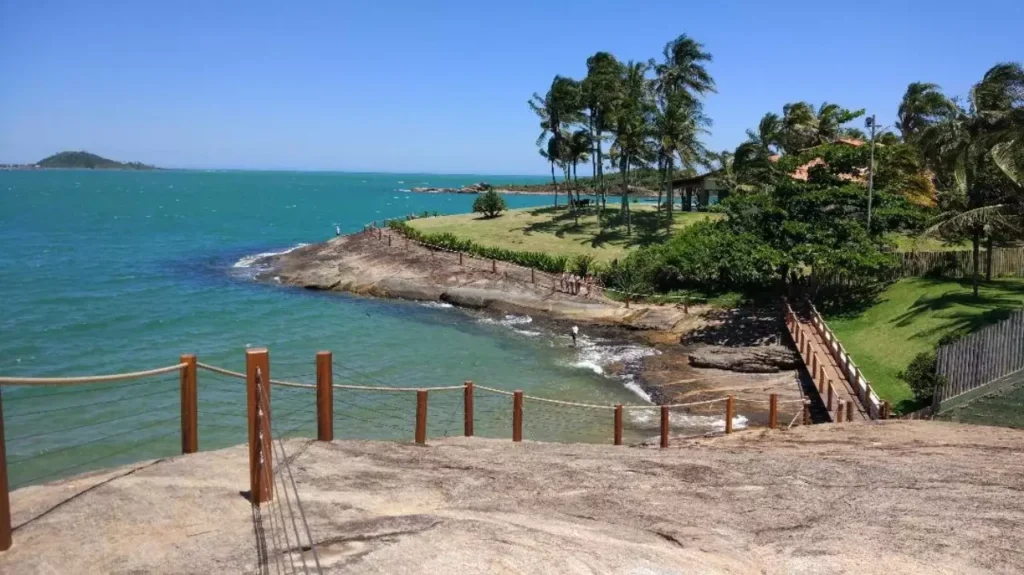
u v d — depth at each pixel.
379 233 55.34
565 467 9.82
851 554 6.92
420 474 9.01
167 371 8.52
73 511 6.92
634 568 6.39
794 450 12.64
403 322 36.50
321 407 10.10
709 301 36.03
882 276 33.94
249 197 169.75
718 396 24.22
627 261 40.53
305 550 6.35
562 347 31.81
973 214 25.64
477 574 6.05
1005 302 26.98
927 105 43.50
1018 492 9.06
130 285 45.28
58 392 21.95
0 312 36.12
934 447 12.69
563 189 186.12
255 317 36.75
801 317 31.59
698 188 66.06
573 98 59.38
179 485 7.72
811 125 60.25
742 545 7.17
